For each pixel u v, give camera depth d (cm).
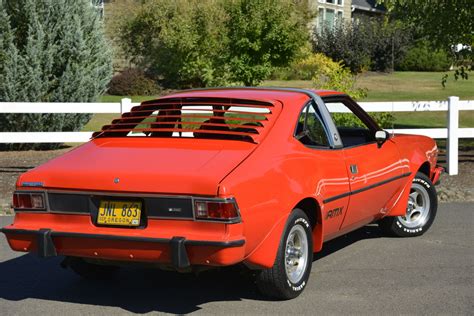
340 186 602
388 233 779
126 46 3016
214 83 2622
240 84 2506
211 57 2675
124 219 504
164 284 613
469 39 1497
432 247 732
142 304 557
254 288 572
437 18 1494
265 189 513
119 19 3012
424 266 659
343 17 4338
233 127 568
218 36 2647
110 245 503
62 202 521
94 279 629
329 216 593
